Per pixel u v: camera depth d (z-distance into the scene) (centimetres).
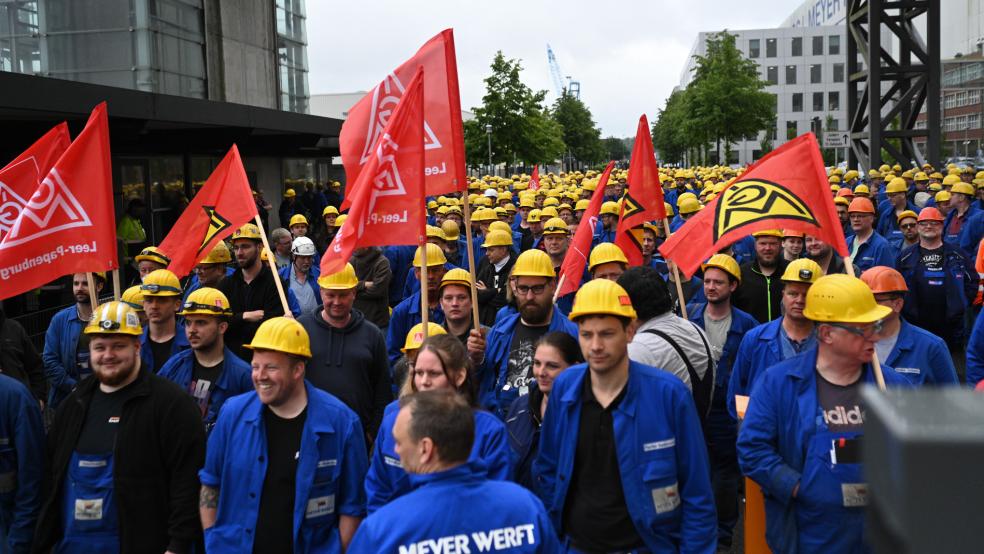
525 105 4672
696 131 6250
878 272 553
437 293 771
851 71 2892
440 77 608
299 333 432
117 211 1827
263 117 1831
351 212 539
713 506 397
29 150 720
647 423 393
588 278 959
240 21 2608
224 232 823
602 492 400
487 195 2136
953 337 1005
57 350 754
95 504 469
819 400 412
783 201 563
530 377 567
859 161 2742
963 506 81
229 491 430
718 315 670
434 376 435
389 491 421
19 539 488
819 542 404
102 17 2014
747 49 11194
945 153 4838
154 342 673
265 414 438
